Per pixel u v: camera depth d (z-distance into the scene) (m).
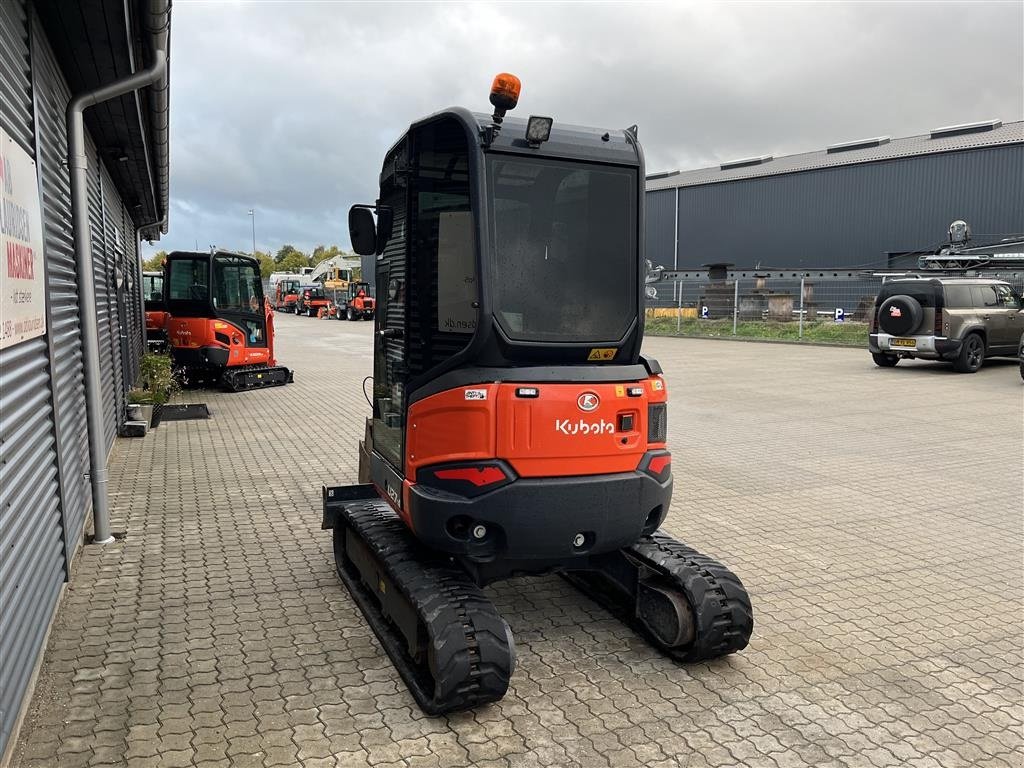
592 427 3.69
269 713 3.55
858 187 33.59
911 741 3.46
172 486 7.47
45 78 5.09
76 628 4.38
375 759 3.23
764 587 5.22
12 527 3.44
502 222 3.64
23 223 3.80
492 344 3.60
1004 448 9.62
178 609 4.67
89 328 5.60
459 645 3.42
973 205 30.50
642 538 4.39
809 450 9.52
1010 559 5.79
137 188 12.49
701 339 28.42
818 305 29.56
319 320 49.47
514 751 3.32
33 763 3.13
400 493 4.12
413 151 3.99
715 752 3.35
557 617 4.70
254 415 11.80
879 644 4.40
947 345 16.72
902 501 7.32
